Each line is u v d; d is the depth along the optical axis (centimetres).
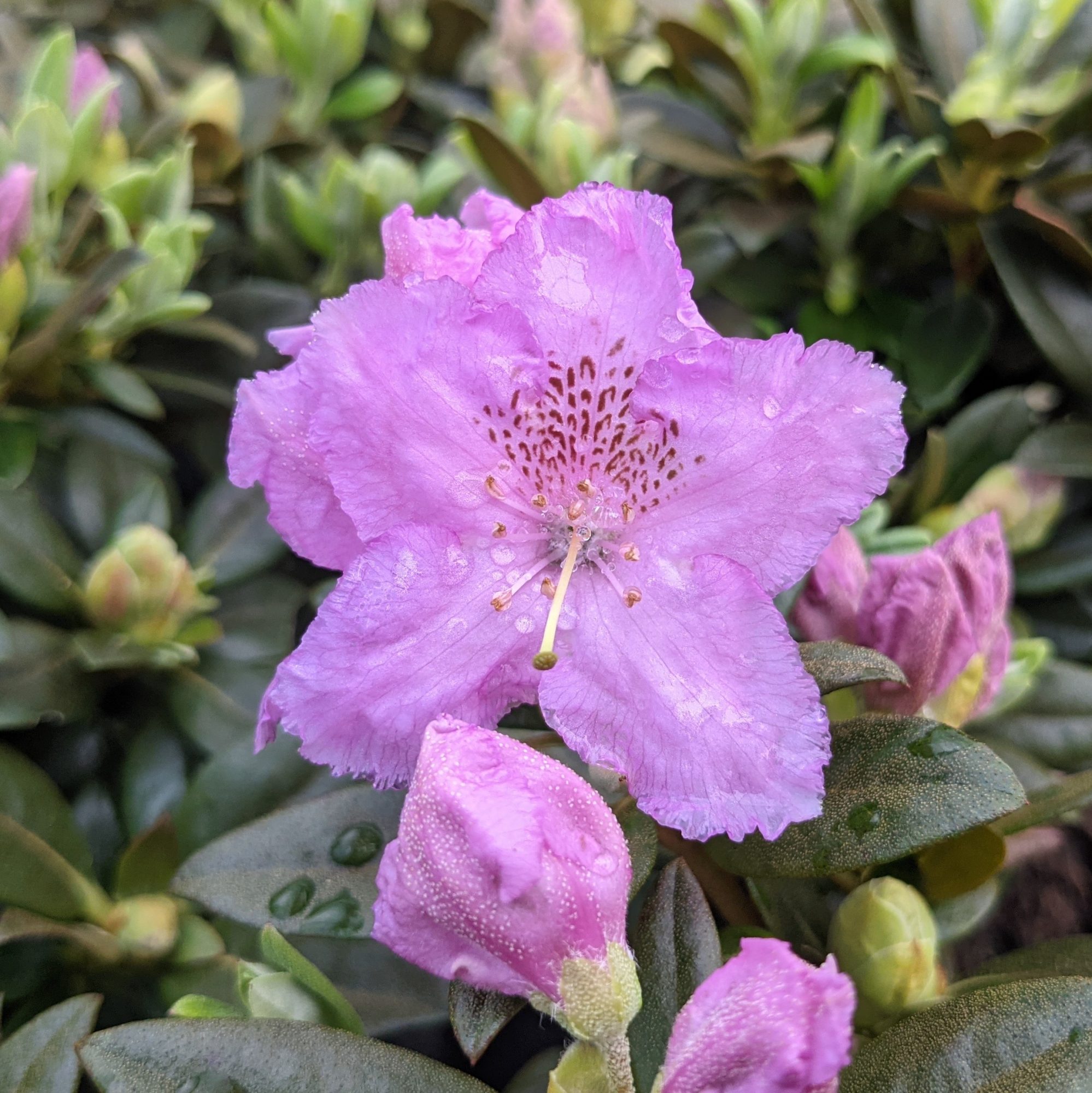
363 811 9
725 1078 6
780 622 8
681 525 8
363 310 8
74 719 11
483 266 8
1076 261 12
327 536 9
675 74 15
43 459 13
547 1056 10
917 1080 8
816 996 6
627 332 8
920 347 13
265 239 14
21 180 11
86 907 10
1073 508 13
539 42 14
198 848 10
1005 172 12
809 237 14
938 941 9
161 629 11
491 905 7
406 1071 7
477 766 7
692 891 8
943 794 8
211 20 17
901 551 11
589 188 8
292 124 15
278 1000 8
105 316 12
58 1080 8
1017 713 11
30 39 15
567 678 8
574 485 9
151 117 14
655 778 8
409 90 17
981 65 12
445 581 8
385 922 7
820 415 8
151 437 13
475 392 8
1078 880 12
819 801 8
